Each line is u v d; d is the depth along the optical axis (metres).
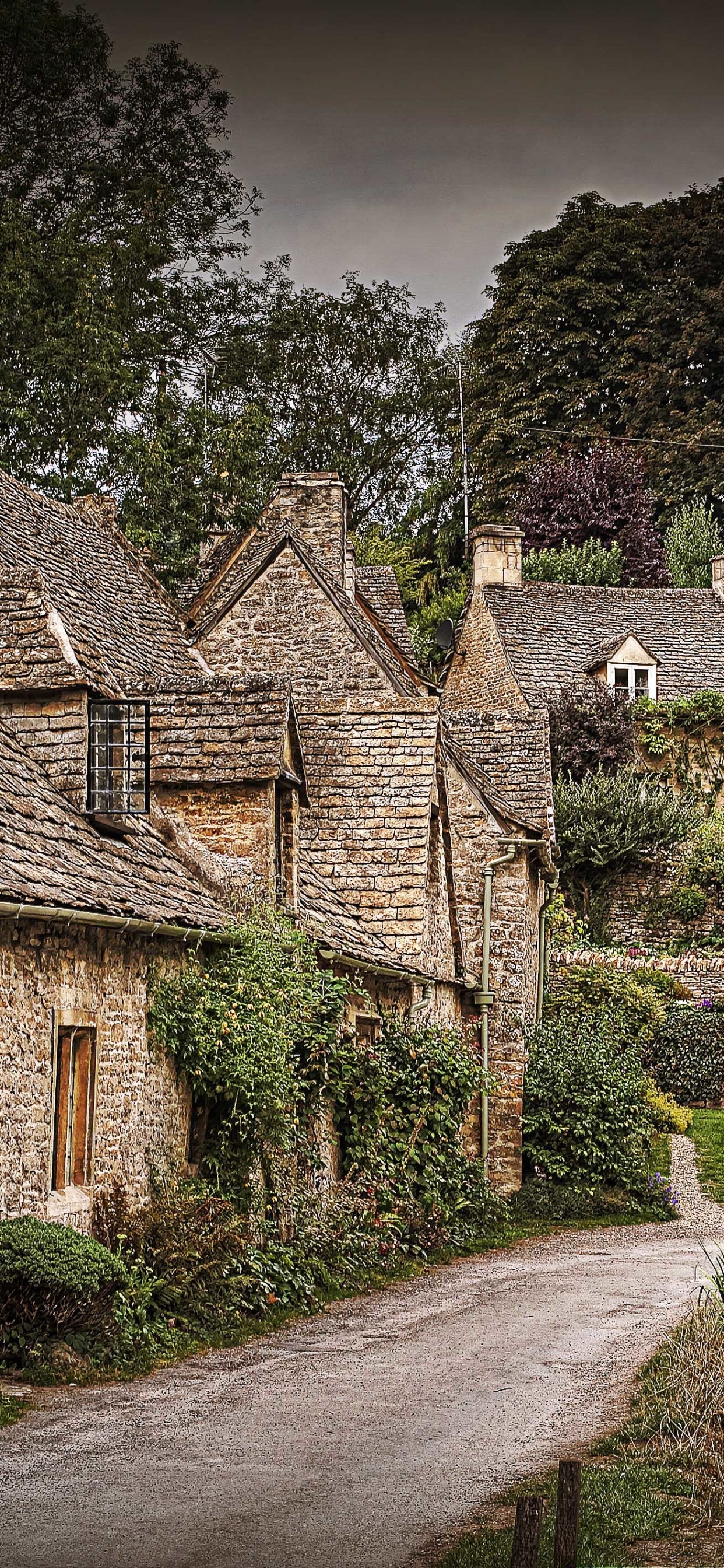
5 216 32.16
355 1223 15.31
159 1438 8.10
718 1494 7.35
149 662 17.50
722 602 43.59
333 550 24.44
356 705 19.19
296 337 54.03
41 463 30.50
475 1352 10.91
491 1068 22.31
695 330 55.38
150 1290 10.38
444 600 50.22
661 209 59.06
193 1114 12.66
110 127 36.75
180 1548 6.32
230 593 21.86
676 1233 19.66
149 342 33.41
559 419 57.41
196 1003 12.32
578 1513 5.68
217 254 38.47
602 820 35.62
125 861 12.41
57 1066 10.28
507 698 39.34
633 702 38.38
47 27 34.53
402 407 55.28
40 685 12.78
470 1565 6.14
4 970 9.41
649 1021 30.52
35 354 30.33
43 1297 9.24
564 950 32.50
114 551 21.27
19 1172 9.55
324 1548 6.39
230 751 15.21
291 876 15.60
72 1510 6.82
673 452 54.94
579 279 57.28
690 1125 28.06
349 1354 10.76
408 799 18.33
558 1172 21.84
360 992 15.58
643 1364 10.45
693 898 36.19
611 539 53.00
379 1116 16.73
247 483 30.25
